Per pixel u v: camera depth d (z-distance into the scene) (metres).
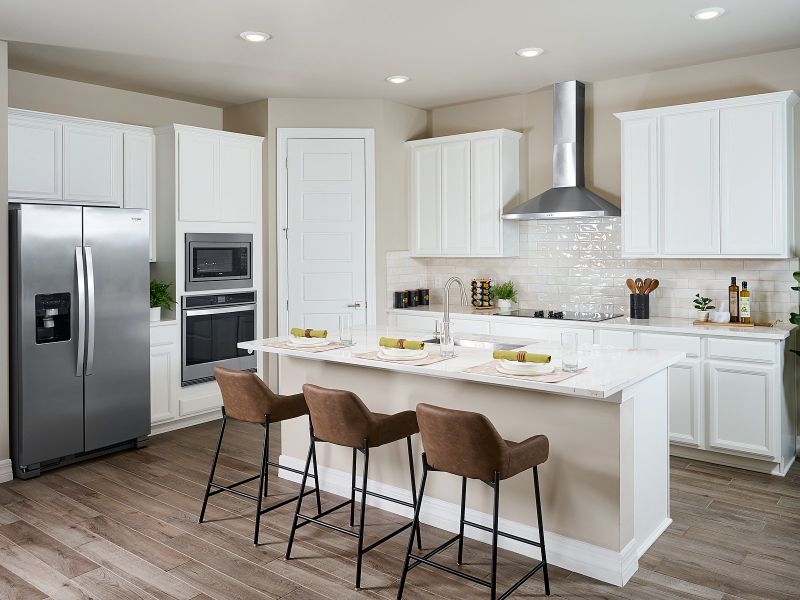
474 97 6.02
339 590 2.90
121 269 4.74
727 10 3.85
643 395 3.17
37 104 5.18
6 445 4.28
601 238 5.58
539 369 2.91
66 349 4.46
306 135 6.04
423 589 2.90
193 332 5.54
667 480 3.50
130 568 3.10
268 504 3.87
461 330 5.74
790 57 4.61
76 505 3.87
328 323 6.14
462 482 3.14
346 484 3.98
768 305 4.75
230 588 2.92
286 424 4.34
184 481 4.26
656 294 5.27
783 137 4.35
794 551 3.23
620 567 2.93
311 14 3.90
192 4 3.73
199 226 5.58
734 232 4.56
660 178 4.85
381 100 6.06
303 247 6.09
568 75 5.28
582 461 3.03
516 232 6.00
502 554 3.23
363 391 3.86
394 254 6.29
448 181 6.06
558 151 5.47
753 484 4.15
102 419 4.68
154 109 5.91
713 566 3.09
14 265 4.27
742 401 4.37
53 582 2.98
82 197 5.03
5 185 4.23
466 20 4.02
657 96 5.19
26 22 4.00
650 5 3.77
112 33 4.22
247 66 4.99
